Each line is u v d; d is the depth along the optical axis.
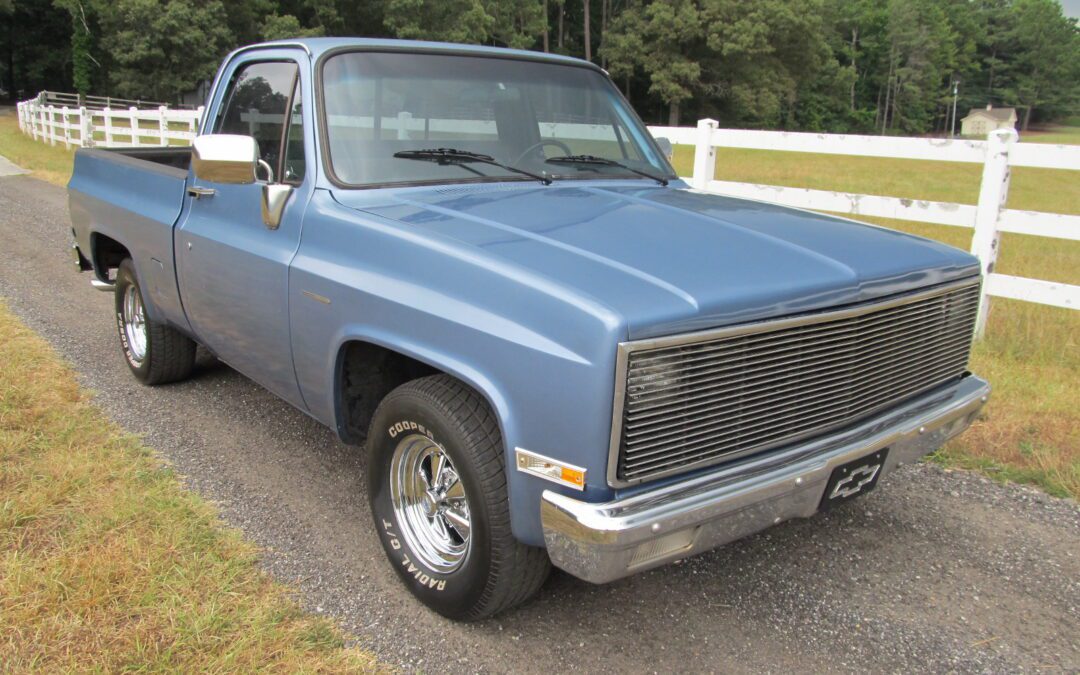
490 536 2.57
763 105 68.56
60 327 6.18
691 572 3.25
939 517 3.71
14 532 3.23
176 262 4.15
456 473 2.73
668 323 2.23
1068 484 3.96
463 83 3.62
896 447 2.86
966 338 3.28
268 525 3.46
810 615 2.98
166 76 49.16
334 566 3.18
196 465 3.99
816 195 6.68
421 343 2.67
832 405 2.67
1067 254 9.66
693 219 3.03
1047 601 3.09
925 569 3.29
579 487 2.27
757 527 2.56
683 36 66.75
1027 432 4.46
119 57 48.72
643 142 4.18
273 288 3.35
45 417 4.41
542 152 3.74
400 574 3.00
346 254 3.02
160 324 4.72
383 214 3.02
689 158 19.86
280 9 56.97
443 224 2.87
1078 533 3.58
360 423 3.30
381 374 3.24
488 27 59.25
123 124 27.02
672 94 68.38
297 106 3.41
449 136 3.53
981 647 2.81
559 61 4.04
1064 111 148.62
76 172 5.60
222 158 3.15
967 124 128.88
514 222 2.89
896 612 3.01
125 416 4.55
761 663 2.71
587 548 2.23
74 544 3.16
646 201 3.30
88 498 3.53
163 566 3.05
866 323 2.71
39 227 10.68
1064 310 6.65
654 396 2.24
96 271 5.39
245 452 4.16
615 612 2.97
